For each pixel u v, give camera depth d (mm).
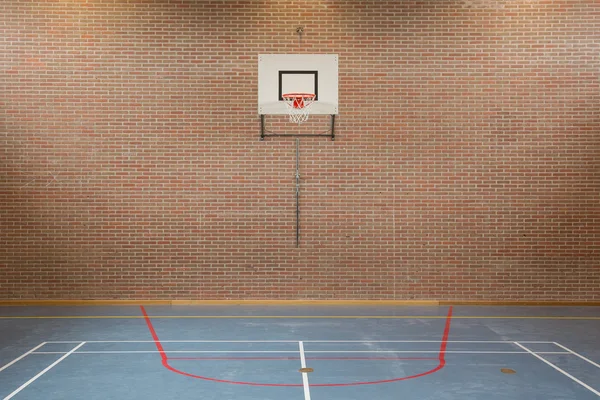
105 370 8008
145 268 13180
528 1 13258
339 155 13258
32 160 13141
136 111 13188
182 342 9625
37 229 13133
